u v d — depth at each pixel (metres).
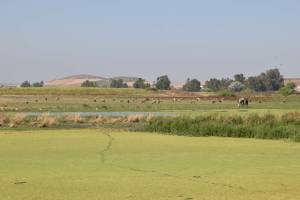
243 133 44.84
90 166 26.95
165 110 94.19
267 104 120.50
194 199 19.58
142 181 22.88
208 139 42.06
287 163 28.30
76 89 199.88
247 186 21.92
